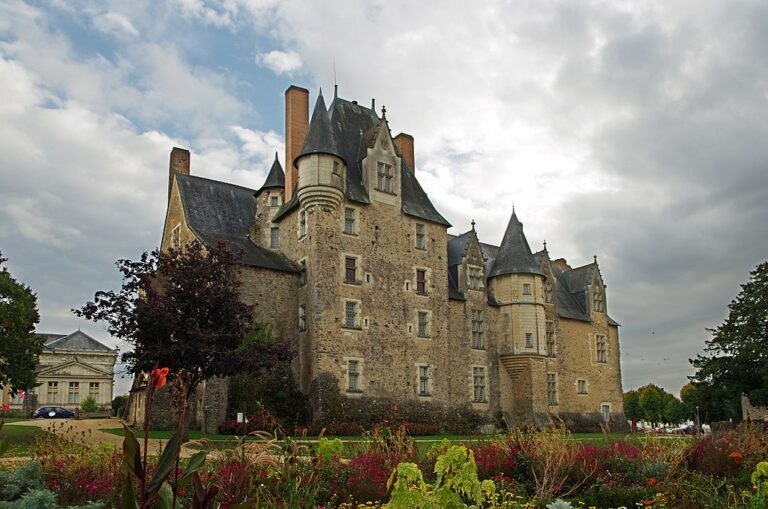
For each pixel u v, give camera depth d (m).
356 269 39.78
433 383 41.84
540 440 17.39
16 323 28.48
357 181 42.12
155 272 30.11
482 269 49.56
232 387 35.06
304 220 40.06
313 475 11.55
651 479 15.89
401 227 42.84
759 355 47.03
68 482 11.34
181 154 48.88
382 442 17.09
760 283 49.00
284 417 35.75
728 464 18.36
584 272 61.06
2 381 29.17
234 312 29.44
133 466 5.33
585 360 57.00
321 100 41.28
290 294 39.22
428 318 42.78
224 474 10.51
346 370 37.72
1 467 13.71
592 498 14.80
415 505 7.55
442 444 16.39
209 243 39.09
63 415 57.59
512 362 48.81
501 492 13.57
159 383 5.54
